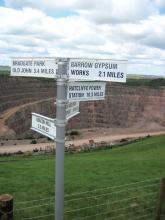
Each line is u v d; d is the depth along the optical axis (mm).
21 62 8602
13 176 21375
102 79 7574
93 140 128250
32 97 190000
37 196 15414
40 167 27828
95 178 19703
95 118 190625
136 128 184500
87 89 8125
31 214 12383
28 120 165875
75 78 7781
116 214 12430
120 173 21531
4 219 8766
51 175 21891
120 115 199625
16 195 15602
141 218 12078
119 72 7336
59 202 8211
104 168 24750
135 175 20547
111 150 72312
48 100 187500
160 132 173375
